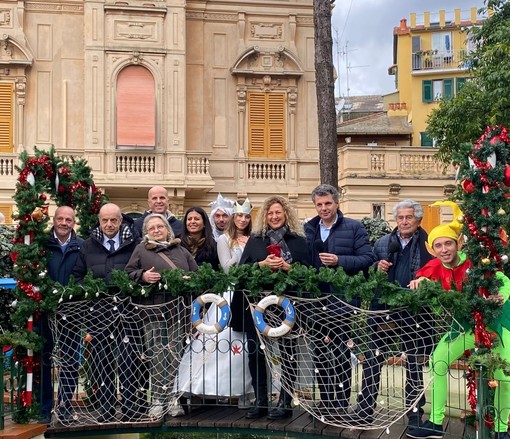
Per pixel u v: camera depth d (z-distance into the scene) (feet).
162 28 80.23
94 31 78.84
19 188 26.25
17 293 25.45
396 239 25.76
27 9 79.15
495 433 21.89
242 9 83.10
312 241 25.52
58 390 25.54
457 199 24.64
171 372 25.41
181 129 80.02
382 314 23.39
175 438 28.81
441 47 129.39
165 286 24.79
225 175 82.99
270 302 24.14
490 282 22.11
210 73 82.94
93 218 31.27
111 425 25.11
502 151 22.18
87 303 25.39
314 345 23.99
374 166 79.41
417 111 127.34
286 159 83.97
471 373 22.75
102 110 78.74
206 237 27.17
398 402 24.40
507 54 56.49
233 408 26.66
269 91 84.02
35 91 79.15
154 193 29.84
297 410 26.09
